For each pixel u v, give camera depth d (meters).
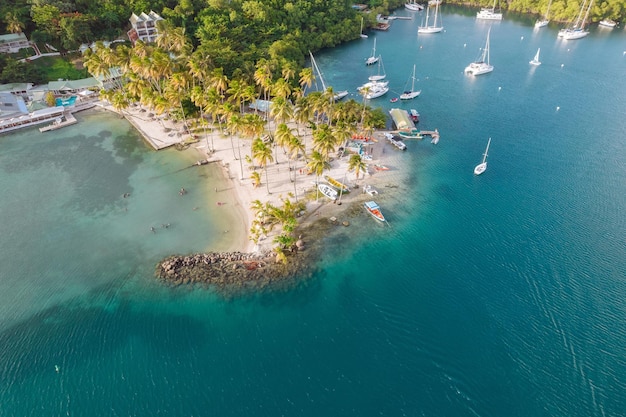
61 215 93.19
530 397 57.25
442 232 87.00
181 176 106.31
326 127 104.62
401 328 67.12
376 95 150.50
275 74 142.75
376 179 104.00
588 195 97.62
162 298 73.06
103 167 110.38
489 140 112.69
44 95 138.62
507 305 70.44
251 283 75.38
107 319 69.50
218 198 97.94
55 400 58.00
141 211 94.25
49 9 150.00
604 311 68.81
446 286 74.50
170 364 62.47
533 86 158.75
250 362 62.59
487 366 61.19
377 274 77.31
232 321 68.81
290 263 79.31
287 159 110.19
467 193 98.94
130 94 133.50
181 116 126.56
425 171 107.44
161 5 173.50
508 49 199.88
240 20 170.12
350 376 60.38
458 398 57.41
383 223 89.62
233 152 114.38
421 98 150.12
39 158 113.81
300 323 68.38
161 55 122.12
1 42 144.62
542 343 64.00
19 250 83.62
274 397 58.00
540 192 99.00
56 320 69.44
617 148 116.81
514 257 80.19
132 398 58.19
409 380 59.75
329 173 104.94
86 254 82.62
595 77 166.00
